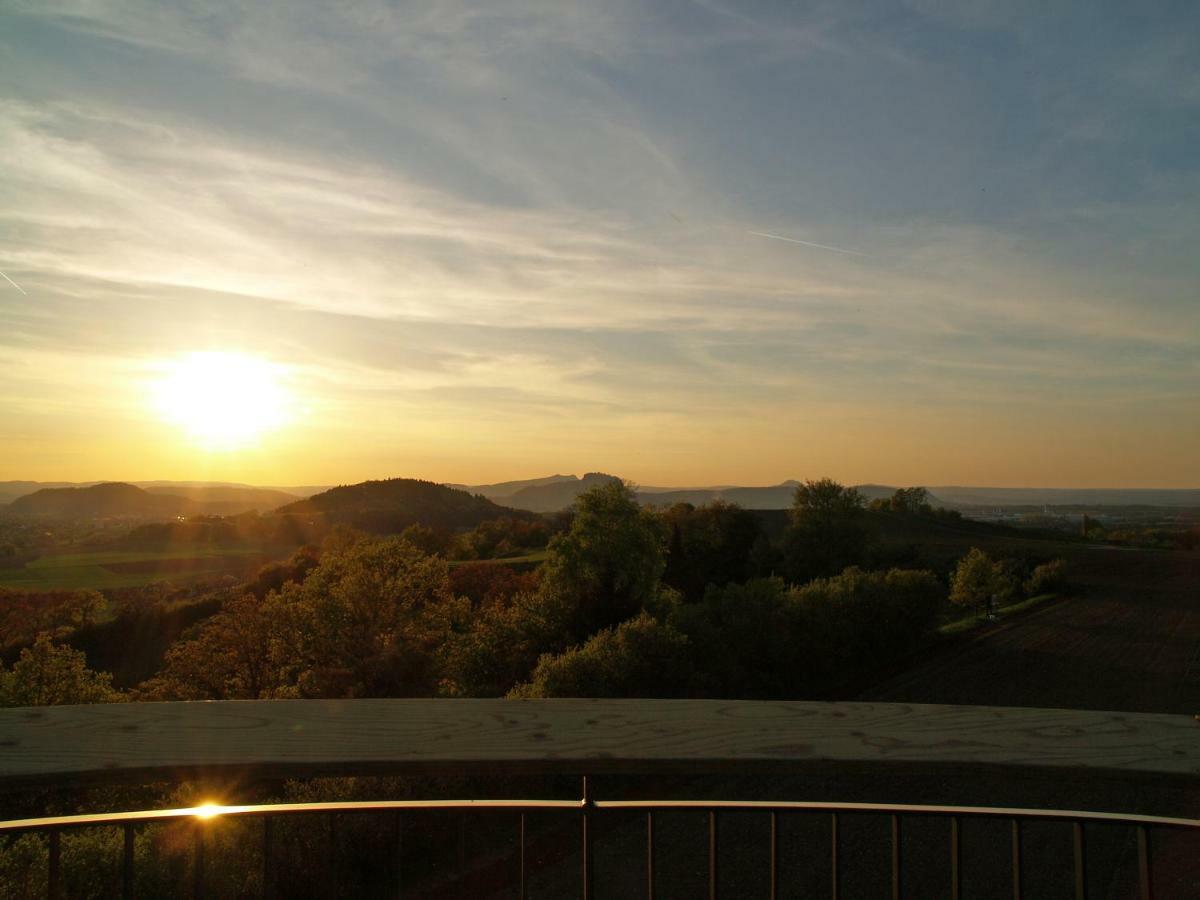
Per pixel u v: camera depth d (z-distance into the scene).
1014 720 2.06
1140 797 12.34
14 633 40.09
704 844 10.30
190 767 1.88
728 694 21.14
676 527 55.75
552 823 10.45
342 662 25.38
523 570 52.09
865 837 10.75
